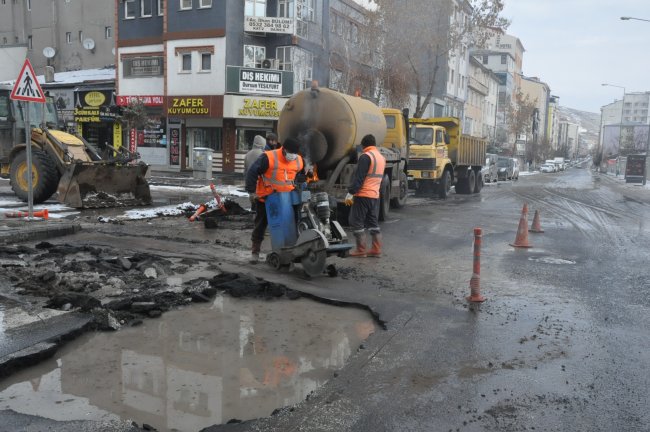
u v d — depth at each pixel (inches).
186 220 457.1
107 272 263.1
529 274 309.4
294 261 285.1
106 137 1358.3
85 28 1624.0
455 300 247.4
